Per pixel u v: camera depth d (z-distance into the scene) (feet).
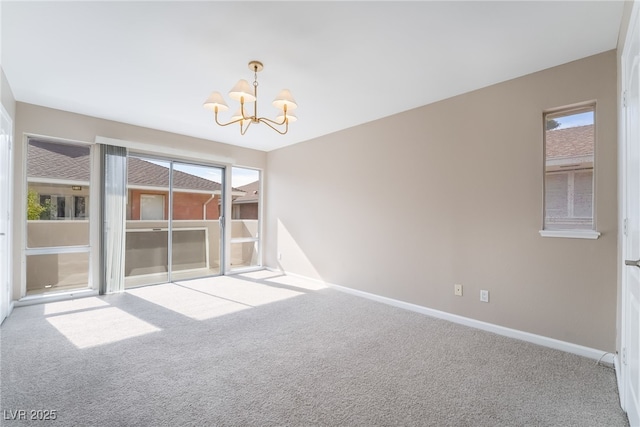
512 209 8.93
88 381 6.28
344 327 9.59
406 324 9.88
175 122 13.64
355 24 6.63
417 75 8.91
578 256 7.79
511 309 8.92
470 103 9.91
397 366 7.10
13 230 11.09
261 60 8.18
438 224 10.67
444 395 5.96
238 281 15.92
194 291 13.83
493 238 9.30
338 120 12.99
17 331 8.89
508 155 9.04
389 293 12.18
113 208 13.25
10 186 10.47
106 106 11.70
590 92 7.64
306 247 16.31
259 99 10.85
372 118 12.70
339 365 7.13
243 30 6.88
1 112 8.86
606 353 7.32
